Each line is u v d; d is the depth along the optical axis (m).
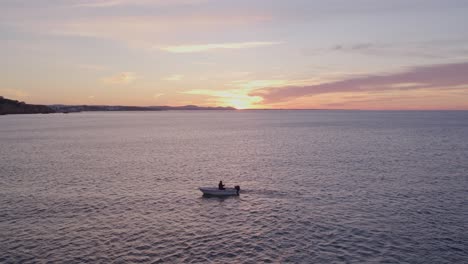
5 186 51.81
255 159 76.50
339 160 73.25
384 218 37.66
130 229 35.09
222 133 149.00
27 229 34.84
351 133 139.62
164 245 31.45
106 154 84.81
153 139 122.81
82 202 43.97
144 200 45.12
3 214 39.16
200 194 47.94
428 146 95.19
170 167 67.50
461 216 38.16
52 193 48.03
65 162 72.88
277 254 29.67
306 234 33.66
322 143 104.50
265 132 151.75
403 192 47.72
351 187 50.56
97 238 32.84
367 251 30.03
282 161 73.25
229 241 32.31
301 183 53.38
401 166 66.06
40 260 28.50
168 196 47.09
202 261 28.52
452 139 112.81
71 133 145.75
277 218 38.12
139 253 29.86
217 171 63.50
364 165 67.31
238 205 43.00
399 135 128.62
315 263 28.05
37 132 149.12
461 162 69.88
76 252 29.94
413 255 29.33
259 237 33.12
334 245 31.23
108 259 28.72
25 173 61.06
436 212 39.50
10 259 28.64
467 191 47.97
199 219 38.12
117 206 42.47
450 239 32.34
